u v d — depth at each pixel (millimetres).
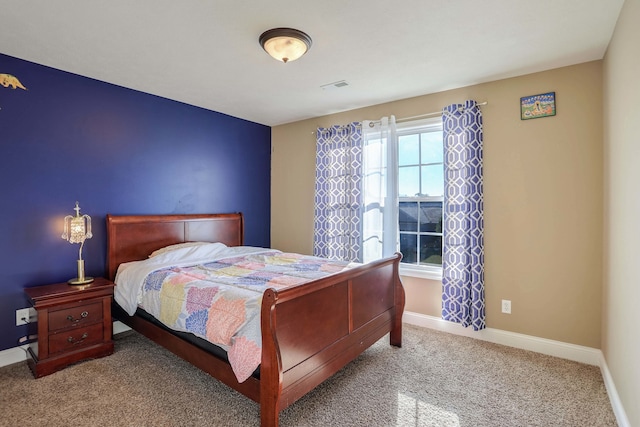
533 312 2777
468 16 1950
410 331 3189
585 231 2566
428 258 3443
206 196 3857
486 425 1836
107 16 1948
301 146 4312
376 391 2162
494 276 2943
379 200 3557
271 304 1620
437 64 2604
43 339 2352
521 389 2189
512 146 2852
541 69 2693
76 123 2836
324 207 3916
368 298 2465
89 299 2576
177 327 2174
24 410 1946
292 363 1766
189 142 3674
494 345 2869
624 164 1849
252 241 4398
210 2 1807
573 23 2023
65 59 2537
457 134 3035
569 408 1987
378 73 2785
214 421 1856
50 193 2705
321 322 1983
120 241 3053
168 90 3221
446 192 3088
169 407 1983
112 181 3068
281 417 1883
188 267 2832
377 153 3586
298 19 1974
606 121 2344
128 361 2580
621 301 1904
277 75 2834
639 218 1563
